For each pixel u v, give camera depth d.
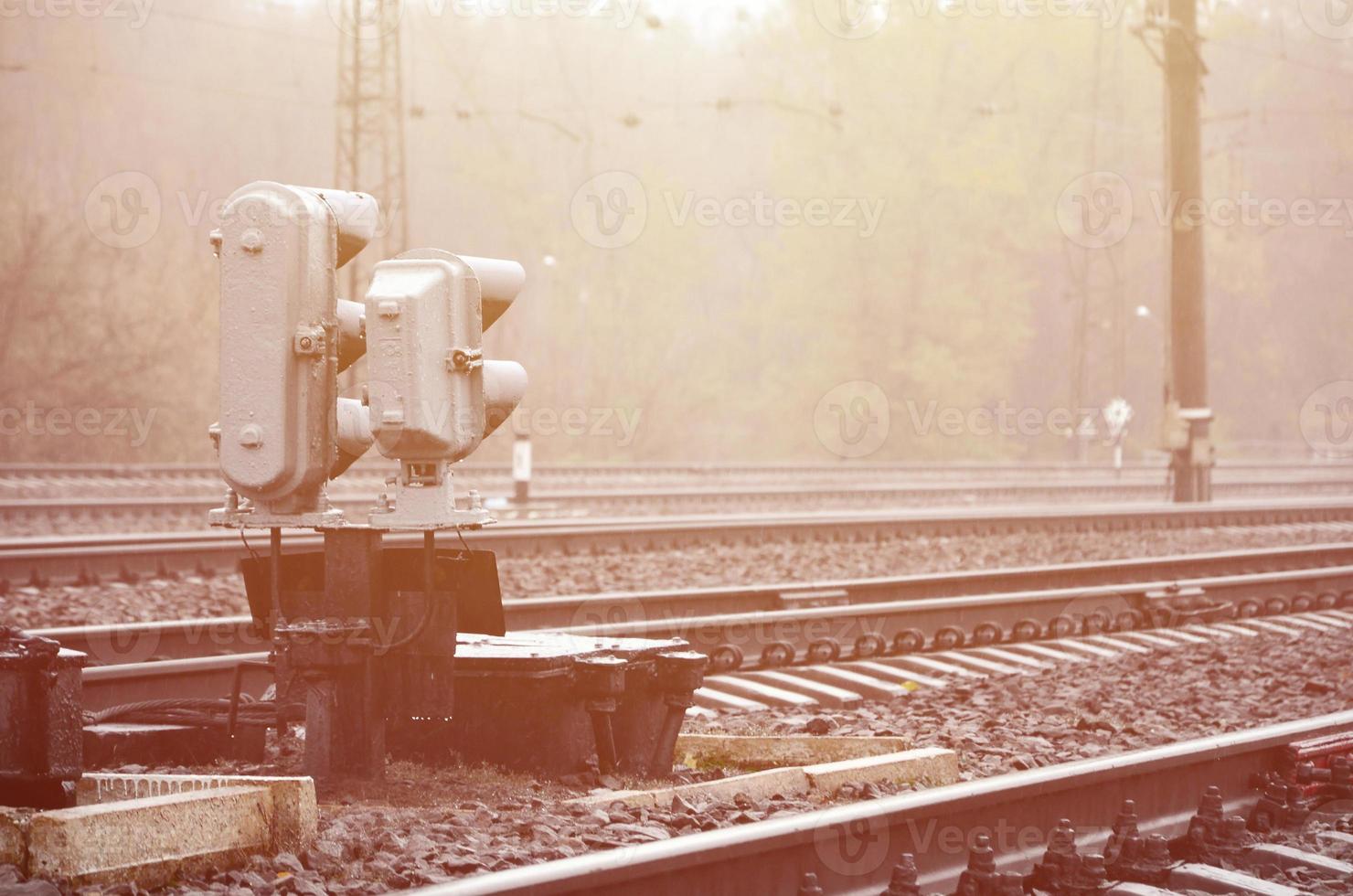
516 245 88.56
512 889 5.29
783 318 90.00
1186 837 7.75
